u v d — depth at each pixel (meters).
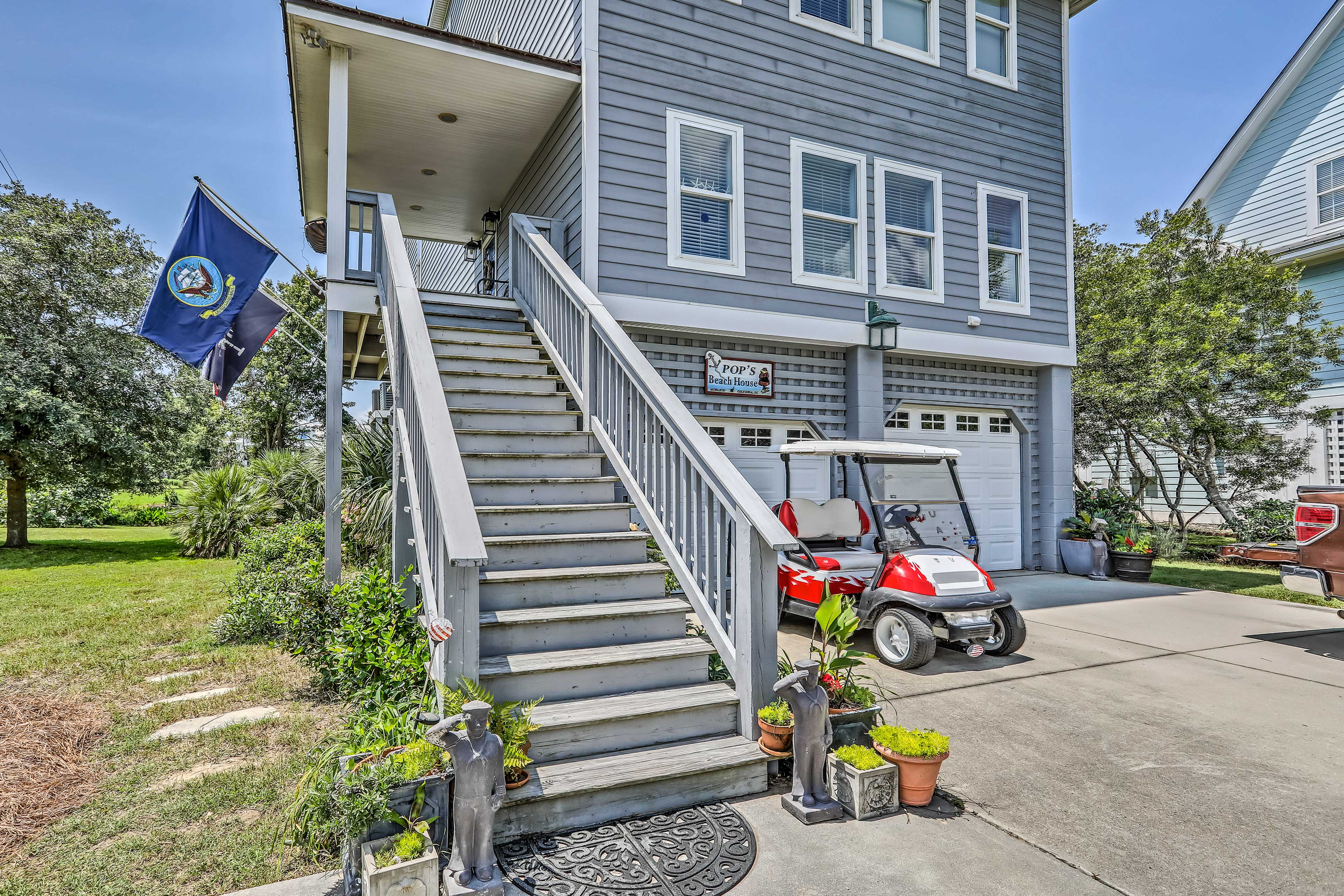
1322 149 12.93
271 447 26.59
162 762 3.50
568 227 7.39
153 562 12.02
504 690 3.25
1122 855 2.70
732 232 7.64
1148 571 9.17
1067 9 10.11
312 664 4.62
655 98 7.25
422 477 3.87
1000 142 9.50
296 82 7.05
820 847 2.73
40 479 14.58
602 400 5.07
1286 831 2.90
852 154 8.38
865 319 8.41
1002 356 9.35
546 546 4.09
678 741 3.33
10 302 13.48
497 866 2.51
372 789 2.40
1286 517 11.12
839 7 8.46
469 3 12.62
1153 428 11.09
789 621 6.71
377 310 6.60
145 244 15.55
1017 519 10.05
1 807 2.96
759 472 8.23
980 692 4.69
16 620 6.93
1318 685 4.85
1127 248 12.95
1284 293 11.15
